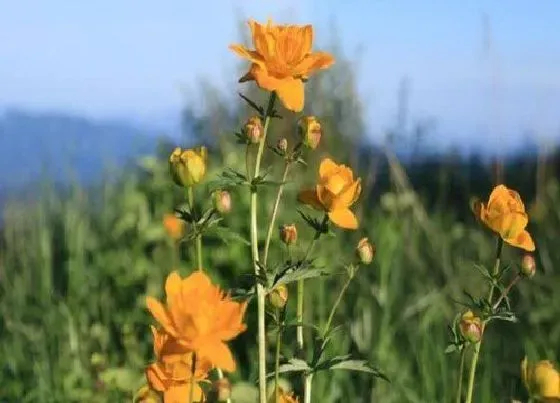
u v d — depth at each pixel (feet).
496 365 4.49
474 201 2.91
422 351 4.43
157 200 6.30
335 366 2.81
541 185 6.21
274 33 2.85
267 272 2.74
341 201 2.90
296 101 2.83
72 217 6.22
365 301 4.88
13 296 5.70
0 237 6.56
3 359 4.93
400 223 5.78
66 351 4.95
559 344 4.68
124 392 4.39
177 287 2.53
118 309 5.69
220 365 2.49
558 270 5.56
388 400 4.27
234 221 5.40
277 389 2.77
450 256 5.66
